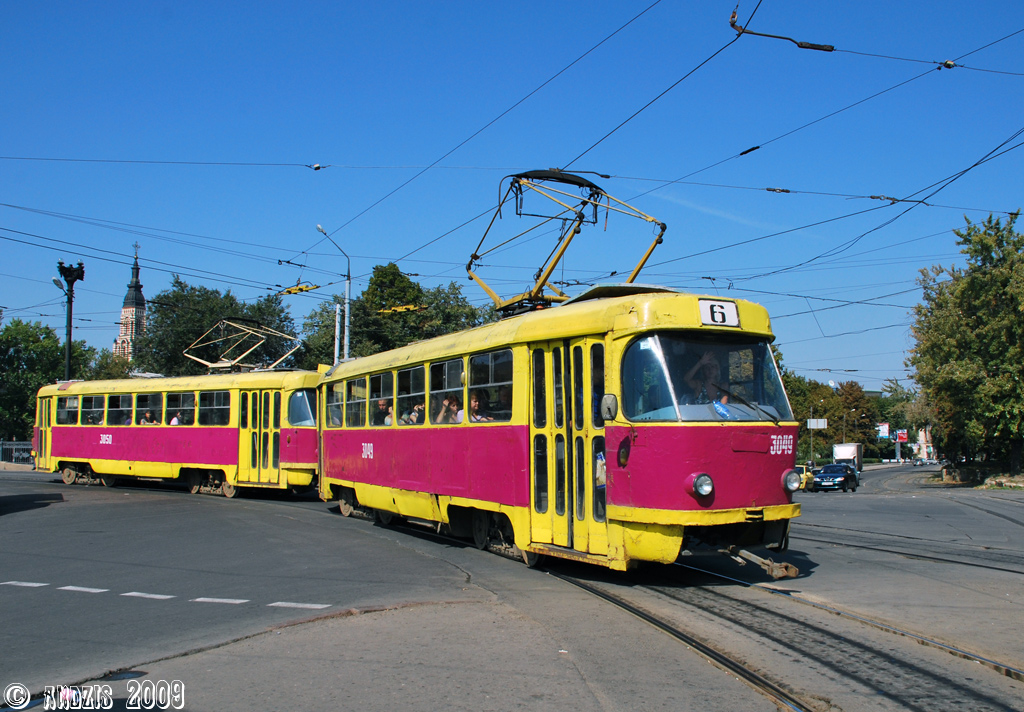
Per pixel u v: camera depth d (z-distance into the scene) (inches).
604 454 336.2
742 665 224.2
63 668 233.0
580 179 553.0
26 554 462.6
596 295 385.7
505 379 403.5
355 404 612.4
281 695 204.4
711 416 315.9
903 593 318.7
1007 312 1293.1
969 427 1353.3
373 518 608.7
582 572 374.9
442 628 269.1
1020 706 191.8
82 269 1328.7
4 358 2300.7
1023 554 427.2
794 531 549.0
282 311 1817.2
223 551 462.6
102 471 964.0
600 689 205.3
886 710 189.6
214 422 854.5
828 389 3560.5
